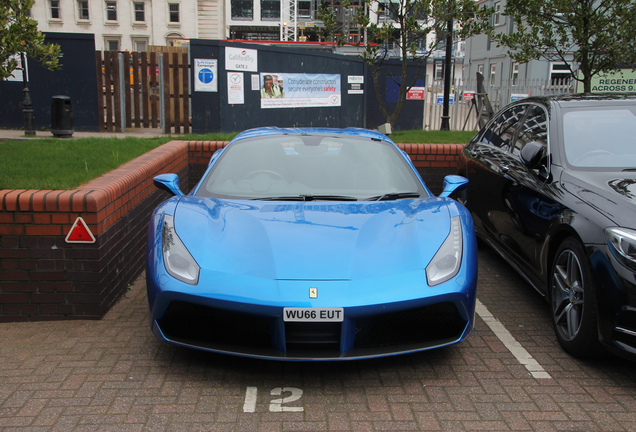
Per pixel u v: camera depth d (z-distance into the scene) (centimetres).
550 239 332
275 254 275
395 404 259
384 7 952
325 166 375
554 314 328
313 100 1298
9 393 265
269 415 249
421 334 279
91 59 1130
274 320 261
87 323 349
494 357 308
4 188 372
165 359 302
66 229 343
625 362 302
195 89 1087
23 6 491
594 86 1445
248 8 5941
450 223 308
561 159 361
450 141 841
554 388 274
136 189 434
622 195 297
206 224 300
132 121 1177
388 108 1446
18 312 351
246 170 371
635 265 260
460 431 238
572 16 900
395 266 273
